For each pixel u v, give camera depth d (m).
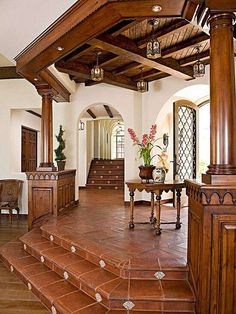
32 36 3.83
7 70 6.73
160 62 4.96
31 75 4.82
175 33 4.18
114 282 2.88
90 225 4.69
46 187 5.42
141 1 2.68
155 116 6.69
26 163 8.53
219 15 2.51
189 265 2.89
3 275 3.78
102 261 3.24
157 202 4.12
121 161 12.53
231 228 2.34
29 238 4.50
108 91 6.92
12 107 6.74
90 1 2.91
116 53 4.45
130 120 6.84
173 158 6.65
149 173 4.37
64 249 3.92
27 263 3.85
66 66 5.07
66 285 3.19
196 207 2.60
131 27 3.84
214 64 2.53
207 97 7.20
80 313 2.61
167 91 6.47
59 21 3.38
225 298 2.35
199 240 2.49
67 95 6.77
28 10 3.22
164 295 2.63
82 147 11.17
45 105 5.56
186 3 2.71
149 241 3.77
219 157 2.46
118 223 4.83
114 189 10.74
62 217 5.36
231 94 2.48
